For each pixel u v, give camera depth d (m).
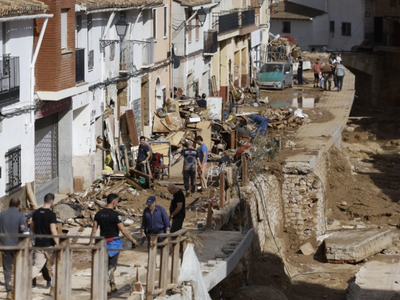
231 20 61.19
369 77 92.69
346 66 92.12
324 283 31.02
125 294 17.16
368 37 98.94
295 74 76.31
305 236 35.97
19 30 24.25
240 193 30.42
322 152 40.94
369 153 58.44
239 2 66.19
